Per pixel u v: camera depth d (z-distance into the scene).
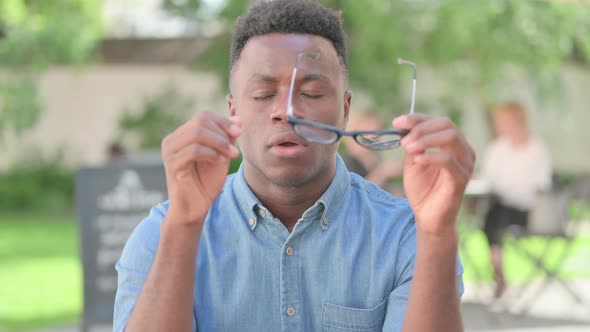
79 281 9.50
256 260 1.93
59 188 20.55
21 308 7.82
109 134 21.00
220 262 1.94
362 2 12.45
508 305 7.59
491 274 7.81
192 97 19.94
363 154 6.56
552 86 14.59
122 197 6.03
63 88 20.91
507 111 7.72
